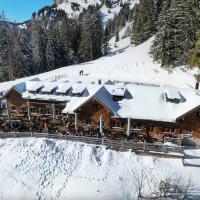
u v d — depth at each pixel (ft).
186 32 174.40
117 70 196.75
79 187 81.66
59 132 109.09
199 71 169.99
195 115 102.78
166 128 107.45
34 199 78.43
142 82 170.30
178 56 181.78
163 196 75.61
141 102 110.11
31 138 103.96
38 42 256.73
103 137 104.06
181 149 93.71
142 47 241.55
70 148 98.43
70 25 307.58
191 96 109.29
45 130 109.60
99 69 204.44
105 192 80.02
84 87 120.88
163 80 172.45
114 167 89.56
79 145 100.07
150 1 254.47
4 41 235.81
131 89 116.47
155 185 79.77
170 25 178.70
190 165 89.86
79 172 87.40
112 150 97.81
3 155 94.22
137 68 194.90
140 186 80.43
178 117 101.55
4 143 100.73
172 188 79.82
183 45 176.55
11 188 81.71
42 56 259.60
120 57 229.04
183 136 104.99
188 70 176.76
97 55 283.59
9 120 121.49
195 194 78.23
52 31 276.62
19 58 237.04
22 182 83.56
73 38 300.20
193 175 85.97
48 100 123.13
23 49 246.06
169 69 182.91
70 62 287.48
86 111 111.96
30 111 128.77
